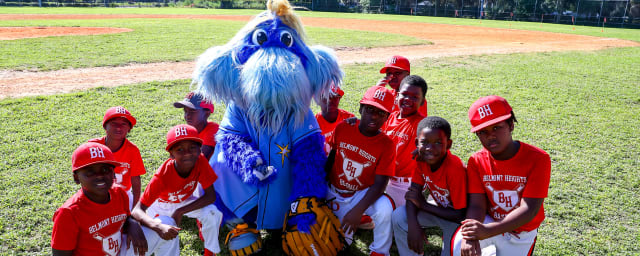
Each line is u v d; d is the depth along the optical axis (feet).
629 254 13.91
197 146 11.68
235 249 13.01
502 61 53.11
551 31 109.81
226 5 191.31
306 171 13.33
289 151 13.66
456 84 38.40
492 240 11.62
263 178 12.93
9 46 51.26
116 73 38.52
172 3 200.95
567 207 16.75
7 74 36.52
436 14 177.37
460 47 67.97
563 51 66.33
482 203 11.59
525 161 10.94
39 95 29.81
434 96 33.76
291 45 13.50
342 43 64.44
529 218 10.80
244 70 12.78
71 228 9.88
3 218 14.58
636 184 18.89
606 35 101.86
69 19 104.78
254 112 13.12
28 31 70.85
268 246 14.16
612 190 18.25
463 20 152.05
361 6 189.98
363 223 14.93
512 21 157.58
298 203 12.93
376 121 12.71
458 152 22.08
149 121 25.12
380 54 56.03
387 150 13.04
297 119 13.41
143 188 16.88
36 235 13.83
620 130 26.48
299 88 12.83
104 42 57.67
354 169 13.33
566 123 27.71
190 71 40.32
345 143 13.38
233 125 13.65
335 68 14.32
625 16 150.10
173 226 11.44
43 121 24.53
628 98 34.81
